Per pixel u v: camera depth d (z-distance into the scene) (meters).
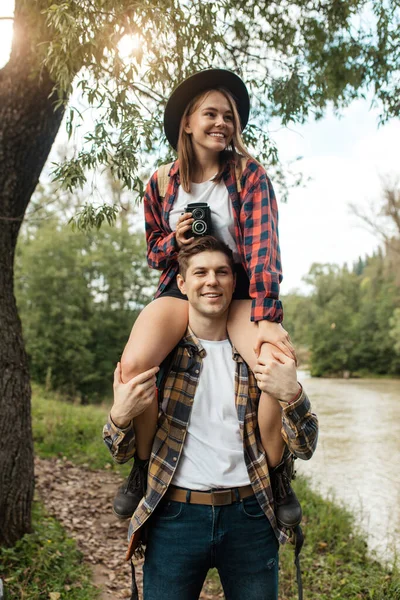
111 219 2.86
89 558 4.72
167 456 1.85
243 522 1.84
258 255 1.81
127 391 1.70
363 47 4.25
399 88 4.13
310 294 53.09
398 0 3.85
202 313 1.88
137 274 23.17
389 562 4.72
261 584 1.86
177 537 1.83
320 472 8.70
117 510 1.96
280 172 4.86
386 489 7.64
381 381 34.84
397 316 36.56
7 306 4.57
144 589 1.92
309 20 4.25
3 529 4.41
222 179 1.97
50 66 3.14
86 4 2.62
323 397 22.38
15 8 3.85
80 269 21.52
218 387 1.89
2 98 4.31
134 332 1.89
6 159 4.39
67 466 8.00
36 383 20.20
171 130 2.07
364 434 12.32
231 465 1.84
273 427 1.84
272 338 1.73
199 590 1.92
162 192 2.13
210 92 1.93
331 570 4.57
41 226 22.45
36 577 4.03
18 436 4.48
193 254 1.85
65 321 21.00
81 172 2.71
